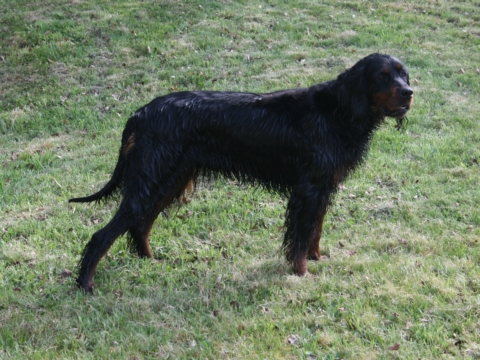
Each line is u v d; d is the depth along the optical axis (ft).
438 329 11.87
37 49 22.17
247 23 24.50
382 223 14.46
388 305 12.39
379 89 12.71
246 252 13.84
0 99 19.69
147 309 12.55
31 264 13.48
